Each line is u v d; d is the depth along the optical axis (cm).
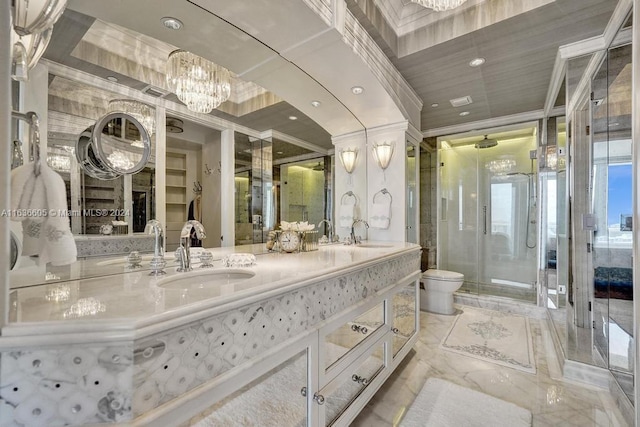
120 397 63
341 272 140
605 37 192
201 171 167
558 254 282
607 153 195
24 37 93
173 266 140
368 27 192
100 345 63
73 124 115
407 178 286
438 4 152
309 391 120
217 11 137
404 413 169
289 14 140
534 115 338
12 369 60
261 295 96
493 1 185
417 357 239
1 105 64
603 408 172
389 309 195
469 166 458
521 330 296
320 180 254
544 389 192
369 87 215
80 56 117
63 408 62
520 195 418
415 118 297
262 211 206
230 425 87
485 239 445
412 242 304
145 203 140
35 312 70
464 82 264
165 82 149
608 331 193
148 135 142
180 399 73
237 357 89
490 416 166
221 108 178
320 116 249
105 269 122
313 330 121
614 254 186
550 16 177
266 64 181
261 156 205
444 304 350
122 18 127
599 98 203
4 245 63
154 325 67
